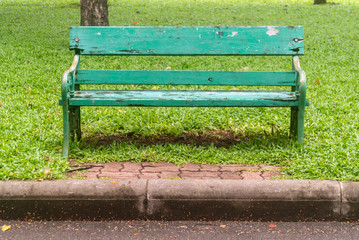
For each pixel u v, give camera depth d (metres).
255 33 5.25
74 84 5.11
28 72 8.84
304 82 4.77
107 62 10.04
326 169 4.25
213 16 17.75
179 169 4.51
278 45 5.25
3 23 15.56
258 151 4.88
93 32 5.23
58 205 3.80
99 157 4.77
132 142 5.40
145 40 5.25
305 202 3.81
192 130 5.84
